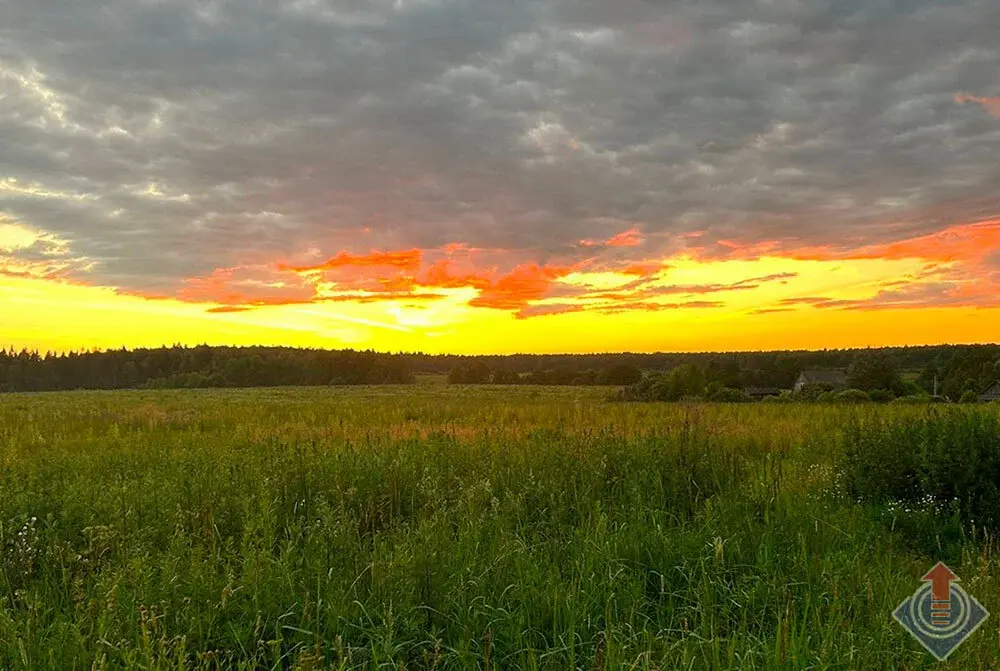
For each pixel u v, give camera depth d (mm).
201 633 3613
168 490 6293
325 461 7566
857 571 4527
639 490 6406
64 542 4891
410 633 3787
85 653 3281
